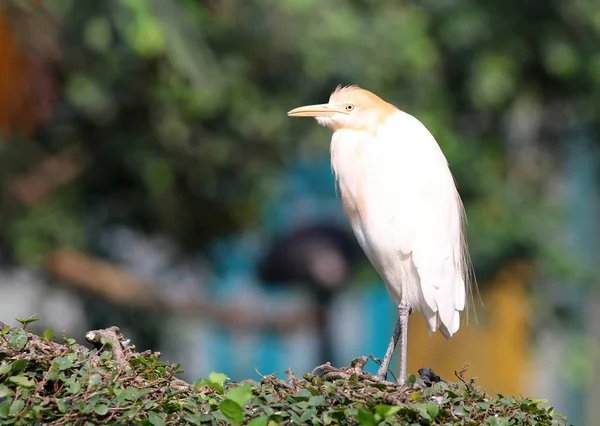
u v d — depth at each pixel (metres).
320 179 18.77
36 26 13.20
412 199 7.42
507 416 5.41
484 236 15.70
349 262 15.96
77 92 13.47
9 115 13.45
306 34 14.01
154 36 12.50
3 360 5.34
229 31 13.91
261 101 14.12
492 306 16.67
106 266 14.83
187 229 15.59
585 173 18.94
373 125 7.69
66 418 5.09
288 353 19.80
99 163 14.64
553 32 15.77
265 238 16.30
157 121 14.00
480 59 15.67
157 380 5.45
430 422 5.18
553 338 17.80
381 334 20.33
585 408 19.77
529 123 17.22
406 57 14.62
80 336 15.21
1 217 14.26
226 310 15.59
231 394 5.15
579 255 17.30
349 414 5.12
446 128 15.64
